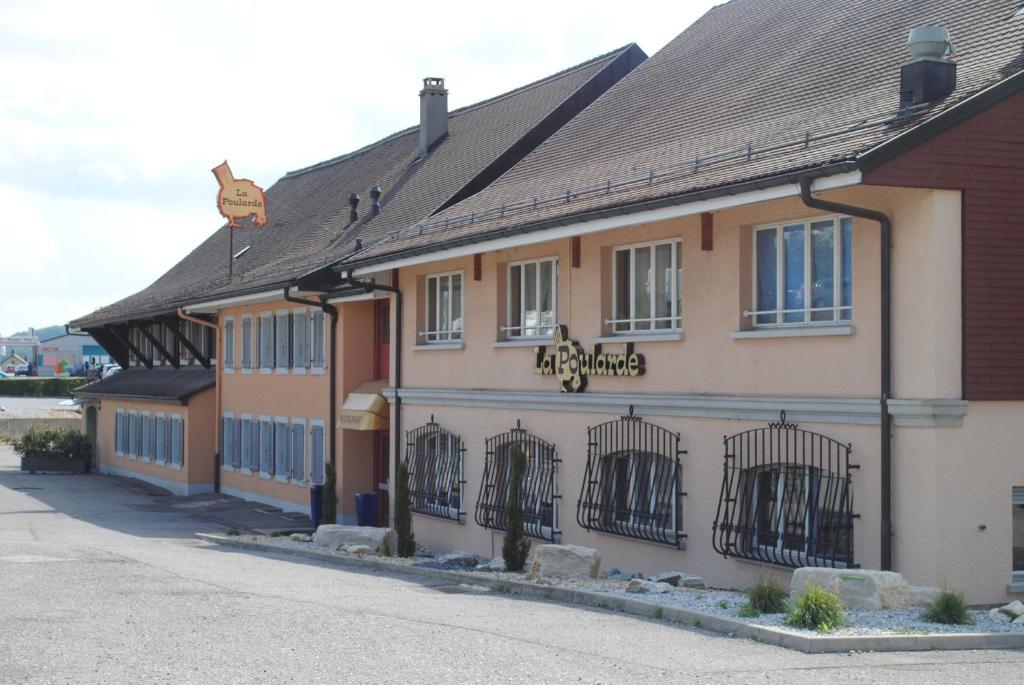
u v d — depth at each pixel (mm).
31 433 45031
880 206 13242
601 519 17891
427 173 29109
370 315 27719
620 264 18016
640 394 17109
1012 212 12898
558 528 19062
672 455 16516
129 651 9836
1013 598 13016
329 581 15930
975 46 13961
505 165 25344
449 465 22328
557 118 25844
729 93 18359
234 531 25344
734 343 15430
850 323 13695
